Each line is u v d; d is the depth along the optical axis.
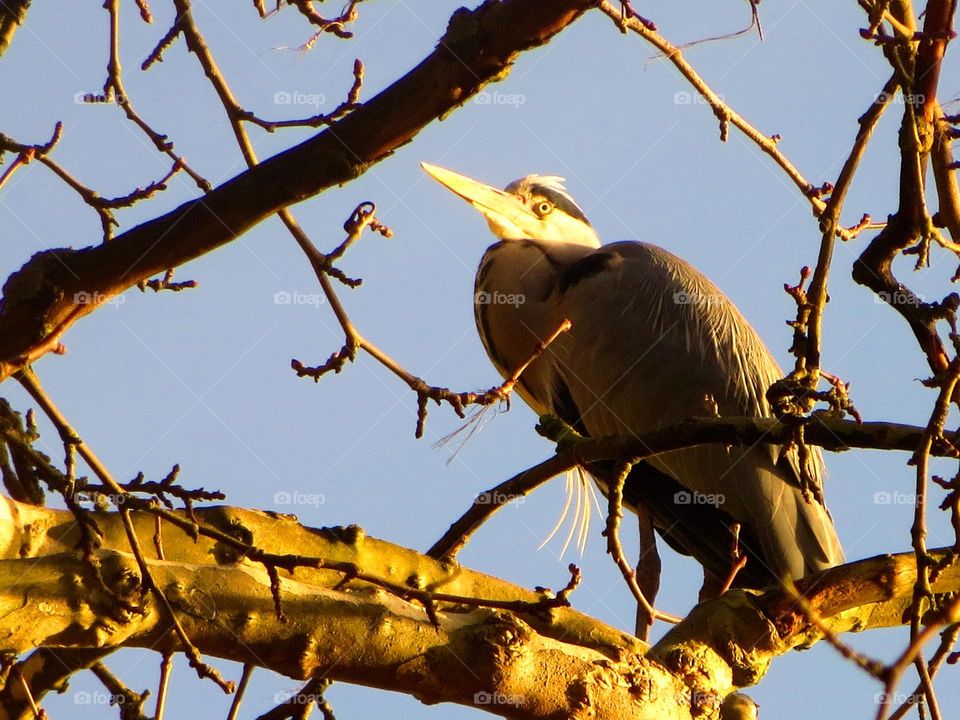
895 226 6.56
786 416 6.53
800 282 6.35
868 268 6.75
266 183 6.13
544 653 5.82
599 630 7.18
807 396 6.47
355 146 6.08
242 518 7.33
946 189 6.51
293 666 5.64
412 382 6.50
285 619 5.50
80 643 5.36
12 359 6.14
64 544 6.86
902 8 6.00
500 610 5.96
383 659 5.68
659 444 7.05
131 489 5.75
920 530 5.71
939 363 6.74
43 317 6.26
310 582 7.32
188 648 5.33
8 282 6.30
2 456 7.04
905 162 6.29
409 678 5.72
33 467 5.97
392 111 6.00
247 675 6.22
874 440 6.68
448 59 5.90
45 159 6.80
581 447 7.35
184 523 5.49
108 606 5.29
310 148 6.12
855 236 6.88
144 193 6.82
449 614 5.93
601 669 5.89
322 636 5.64
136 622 5.39
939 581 7.05
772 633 6.62
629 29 6.04
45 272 6.27
